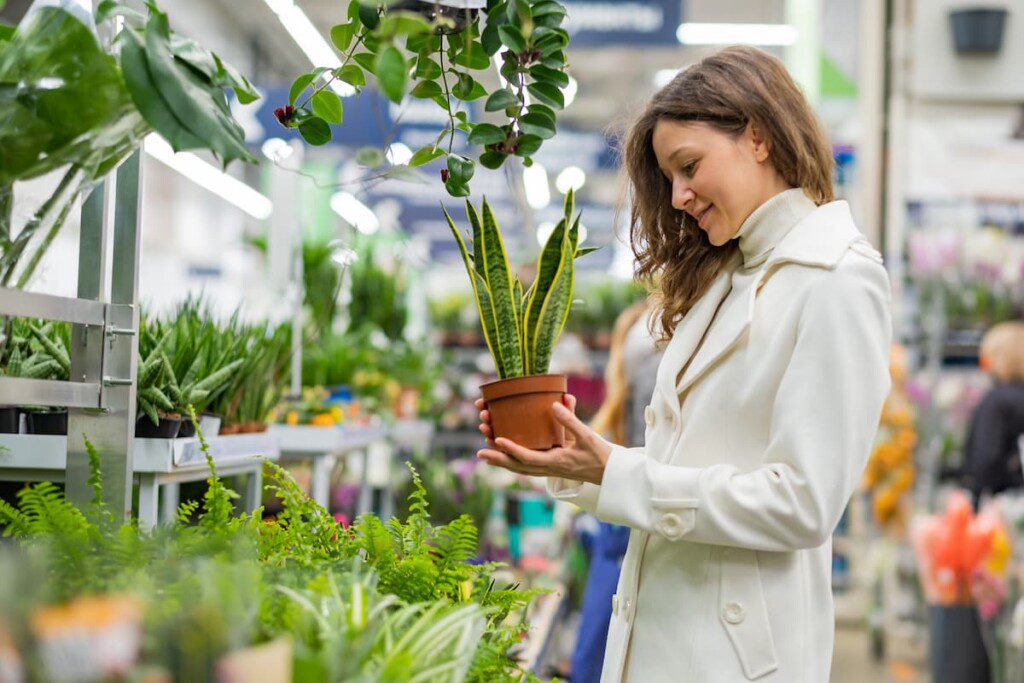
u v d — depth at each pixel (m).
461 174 1.74
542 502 4.98
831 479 1.50
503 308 1.62
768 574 1.62
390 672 1.03
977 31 7.22
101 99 1.29
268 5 2.44
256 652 0.88
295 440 3.02
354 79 1.76
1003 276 6.59
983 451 5.84
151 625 0.87
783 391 1.55
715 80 1.63
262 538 1.53
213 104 1.29
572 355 7.80
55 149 1.32
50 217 1.41
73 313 1.60
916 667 5.84
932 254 6.69
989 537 4.39
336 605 1.14
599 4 5.04
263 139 3.92
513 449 1.59
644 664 1.68
